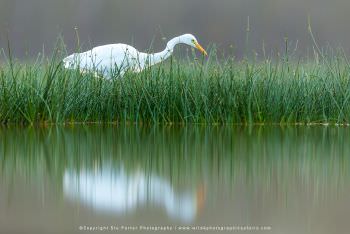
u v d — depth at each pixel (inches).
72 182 593.9
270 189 571.2
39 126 901.2
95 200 534.9
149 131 867.4
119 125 917.8
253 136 832.3
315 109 935.7
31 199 537.0
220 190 566.9
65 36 2064.5
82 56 988.6
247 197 544.1
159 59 1028.5
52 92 915.4
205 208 515.8
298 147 761.6
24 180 601.6
